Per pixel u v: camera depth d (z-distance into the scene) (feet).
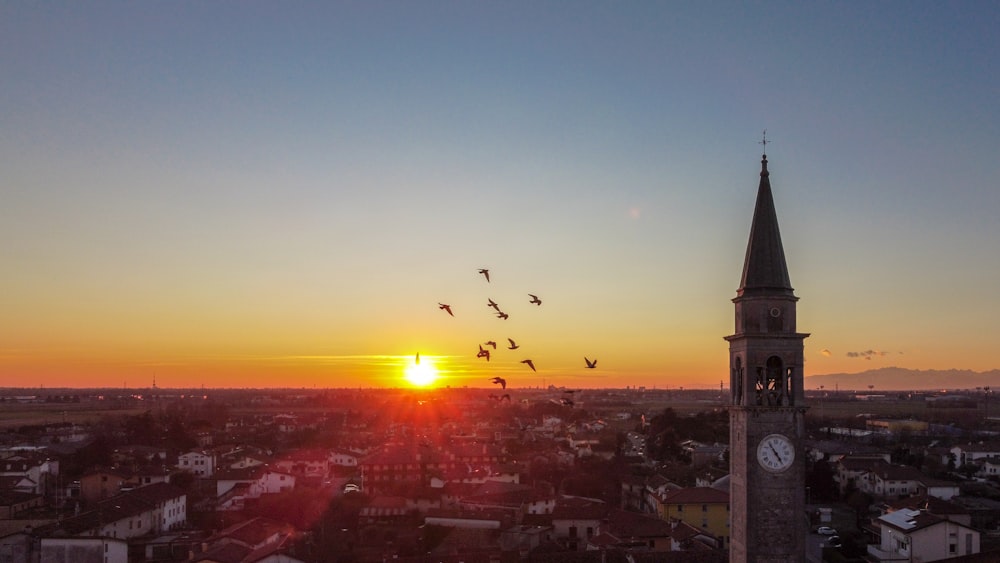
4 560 458.50
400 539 540.11
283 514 606.14
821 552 467.93
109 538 464.65
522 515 586.04
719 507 557.74
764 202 246.06
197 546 502.38
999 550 321.93
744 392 241.55
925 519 431.43
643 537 474.90
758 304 240.32
